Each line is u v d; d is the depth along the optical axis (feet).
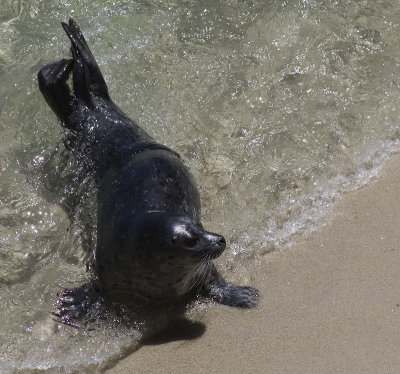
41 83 99.09
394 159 99.25
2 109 111.34
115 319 82.38
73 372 76.79
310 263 85.30
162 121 108.06
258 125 107.04
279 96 111.24
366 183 95.86
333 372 71.15
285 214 92.99
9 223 95.14
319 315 77.97
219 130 106.83
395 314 76.59
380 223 89.20
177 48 119.44
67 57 119.55
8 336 81.10
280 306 80.43
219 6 126.31
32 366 77.61
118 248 78.89
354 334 75.00
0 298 85.71
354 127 105.19
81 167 95.76
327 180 97.19
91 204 92.58
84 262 89.81
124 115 99.45
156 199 81.41
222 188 97.96
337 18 123.54
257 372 72.79
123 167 87.81
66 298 84.69
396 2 126.93
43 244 92.63
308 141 103.76
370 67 115.34
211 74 114.93
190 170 100.12
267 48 119.03
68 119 98.32
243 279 85.25
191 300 83.56
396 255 84.28
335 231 89.10
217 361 75.05
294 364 72.90
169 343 78.64
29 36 122.93
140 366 76.18
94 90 99.81
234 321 79.71
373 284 80.79
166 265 75.87
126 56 117.80
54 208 96.27
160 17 124.47
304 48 118.62
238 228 92.12
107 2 127.13
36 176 100.63
